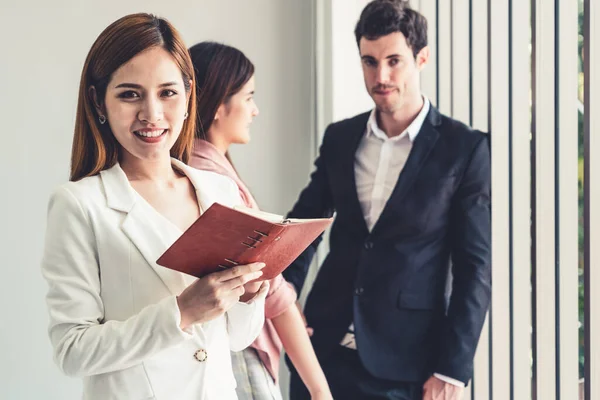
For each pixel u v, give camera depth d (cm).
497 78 276
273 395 224
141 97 155
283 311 212
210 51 247
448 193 256
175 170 175
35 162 310
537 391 254
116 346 147
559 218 250
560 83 248
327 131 286
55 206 157
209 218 136
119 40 155
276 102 342
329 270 274
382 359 257
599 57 227
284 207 346
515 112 269
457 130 261
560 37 247
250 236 142
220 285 148
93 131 163
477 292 251
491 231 264
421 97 267
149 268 156
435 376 251
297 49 345
